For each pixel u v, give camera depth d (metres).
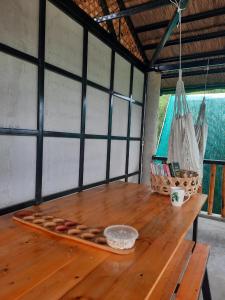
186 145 2.64
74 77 2.23
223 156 5.82
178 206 1.67
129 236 1.04
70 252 0.99
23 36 1.70
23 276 0.81
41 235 1.14
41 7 1.82
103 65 2.72
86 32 2.36
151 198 1.88
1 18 1.54
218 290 2.02
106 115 2.85
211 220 3.53
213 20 3.10
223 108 6.21
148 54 3.83
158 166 2.02
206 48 3.49
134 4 3.00
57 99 2.05
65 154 2.19
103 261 0.93
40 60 1.84
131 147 3.66
